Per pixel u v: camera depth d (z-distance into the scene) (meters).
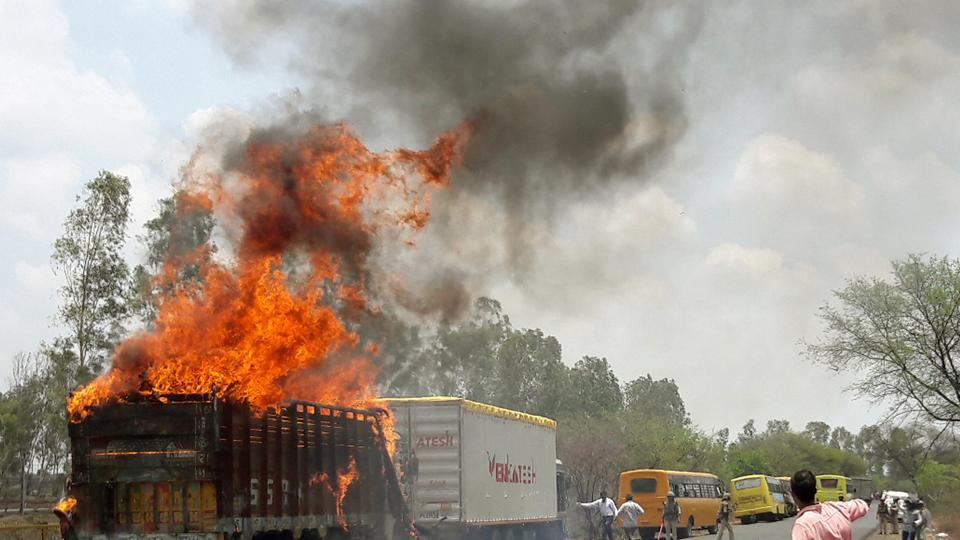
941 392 41.12
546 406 75.56
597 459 70.38
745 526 61.25
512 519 29.09
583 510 38.53
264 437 17.20
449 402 25.56
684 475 50.31
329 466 19.25
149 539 16.09
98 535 16.16
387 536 21.64
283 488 17.56
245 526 16.34
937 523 57.19
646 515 47.16
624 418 81.12
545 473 32.72
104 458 16.33
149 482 16.22
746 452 126.12
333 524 19.19
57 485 73.00
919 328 41.50
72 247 48.16
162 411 16.30
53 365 48.38
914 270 41.50
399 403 25.70
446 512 25.23
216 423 16.19
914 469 82.88
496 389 68.38
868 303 41.75
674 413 122.69
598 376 96.12
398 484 22.38
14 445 68.25
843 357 42.12
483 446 27.08
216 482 16.11
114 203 49.16
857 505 8.12
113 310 48.50
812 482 8.13
